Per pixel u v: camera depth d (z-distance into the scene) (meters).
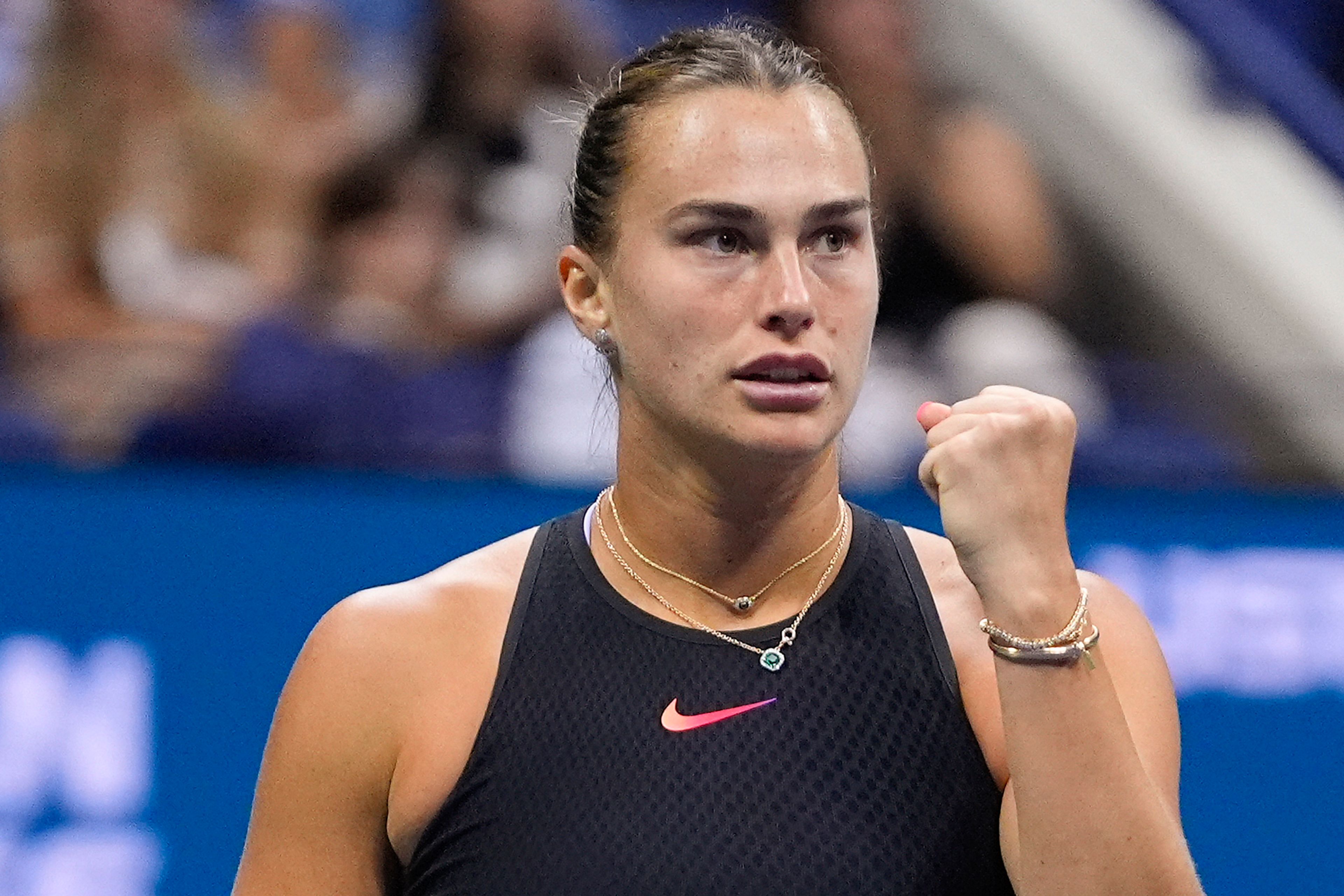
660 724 5.47
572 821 5.36
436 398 11.33
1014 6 15.69
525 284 12.80
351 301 12.62
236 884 5.82
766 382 5.42
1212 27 16.45
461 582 5.89
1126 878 4.98
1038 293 13.83
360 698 5.66
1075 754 5.04
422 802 5.57
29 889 10.26
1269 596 11.18
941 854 5.30
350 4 13.70
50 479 10.60
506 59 13.49
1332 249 15.39
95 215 12.80
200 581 10.63
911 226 13.40
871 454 11.41
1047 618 5.11
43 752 10.34
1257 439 11.60
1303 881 10.97
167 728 10.49
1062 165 15.53
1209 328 15.20
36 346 11.07
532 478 11.23
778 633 5.62
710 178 5.42
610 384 6.37
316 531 10.82
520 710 5.57
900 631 5.63
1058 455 5.32
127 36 13.09
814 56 5.93
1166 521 11.25
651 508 5.75
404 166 13.30
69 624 10.45
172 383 11.16
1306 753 11.02
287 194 13.16
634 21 14.34
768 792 5.34
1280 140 16.23
